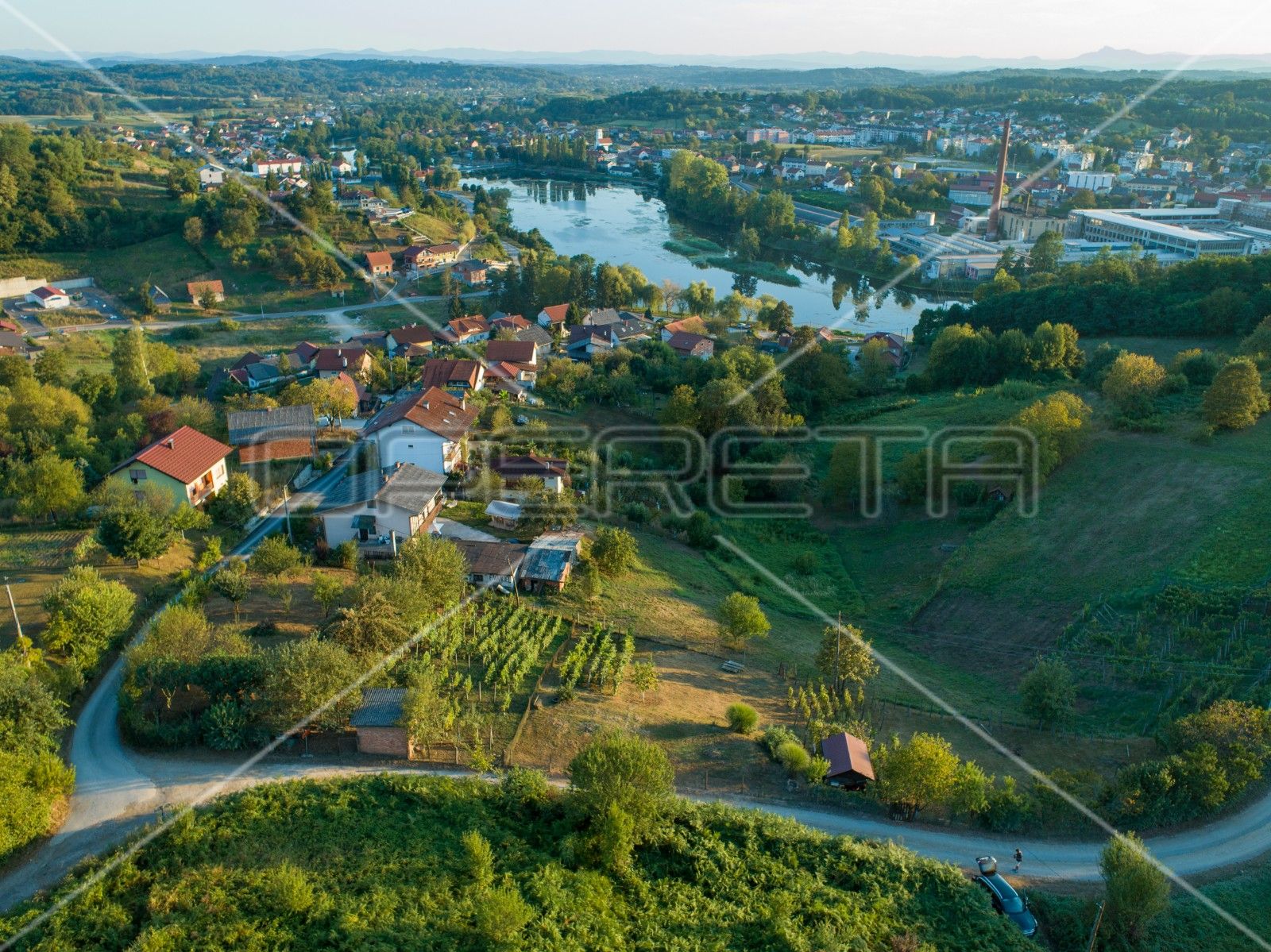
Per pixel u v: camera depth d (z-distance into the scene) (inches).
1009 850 1541.6
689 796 1620.3
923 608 2608.3
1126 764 1808.6
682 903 1339.8
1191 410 3361.2
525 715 1786.4
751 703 2014.0
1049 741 1909.4
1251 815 1628.9
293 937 1206.9
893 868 1421.0
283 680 1619.1
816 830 1518.2
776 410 3900.1
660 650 2203.5
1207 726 1721.2
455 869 1354.6
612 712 1852.9
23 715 1475.1
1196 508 2701.8
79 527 2397.9
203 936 1199.6
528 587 2388.0
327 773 1558.8
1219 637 2142.0
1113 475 2997.0
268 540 2277.3
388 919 1247.5
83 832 1393.9
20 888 1284.4
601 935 1253.7
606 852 1395.2
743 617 2230.6
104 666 1818.4
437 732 1647.4
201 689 1681.8
